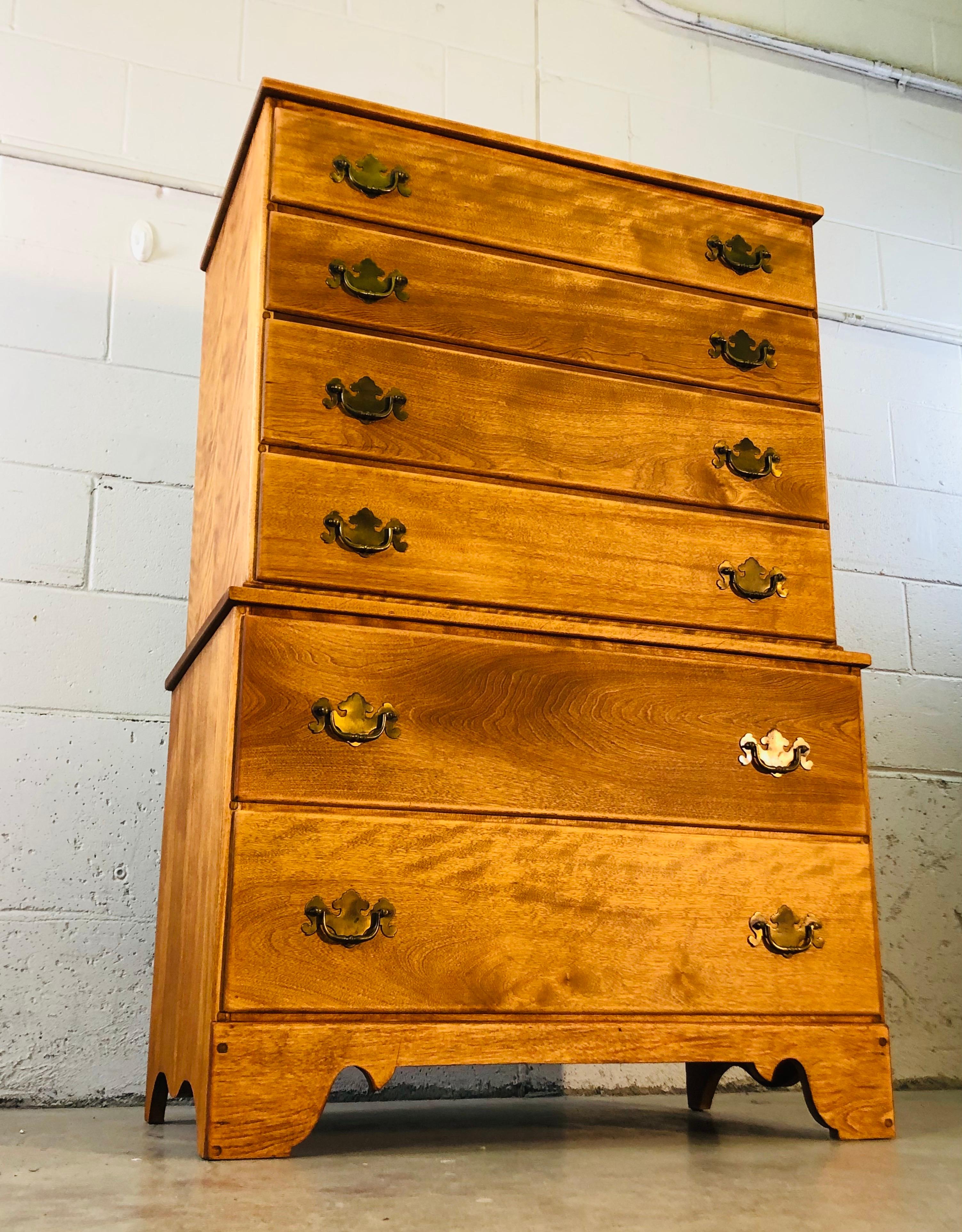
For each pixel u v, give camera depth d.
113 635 1.85
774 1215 0.97
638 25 2.48
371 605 1.27
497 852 1.26
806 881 1.39
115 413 1.92
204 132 2.06
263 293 1.34
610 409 1.47
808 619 1.52
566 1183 1.09
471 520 1.36
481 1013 1.22
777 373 1.59
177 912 1.41
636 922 1.30
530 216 1.49
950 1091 2.11
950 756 2.36
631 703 1.36
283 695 1.21
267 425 1.30
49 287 1.92
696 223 1.58
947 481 2.51
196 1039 1.20
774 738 1.42
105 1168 1.15
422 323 1.40
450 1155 1.23
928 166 2.68
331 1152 1.23
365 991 1.18
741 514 1.52
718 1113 1.67
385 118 1.43
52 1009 1.71
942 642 2.42
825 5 2.66
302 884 1.18
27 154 1.93
